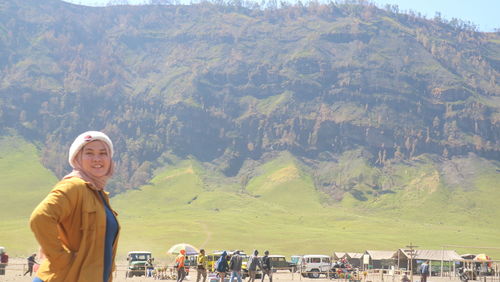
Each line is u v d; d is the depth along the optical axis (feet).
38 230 15.28
